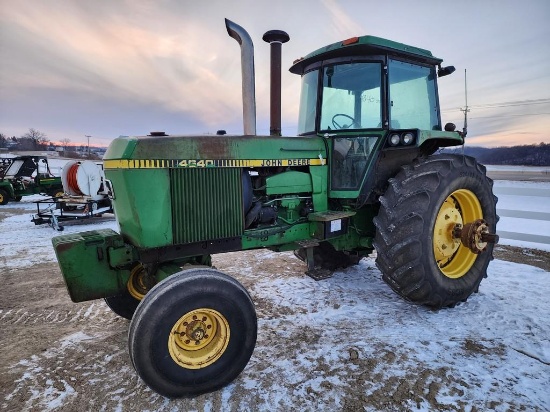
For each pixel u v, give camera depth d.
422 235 2.83
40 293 3.83
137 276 3.03
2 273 4.57
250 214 2.87
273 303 3.41
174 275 2.07
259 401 2.02
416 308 3.22
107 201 8.93
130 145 2.28
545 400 1.99
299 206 3.21
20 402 2.04
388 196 3.03
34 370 2.37
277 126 3.45
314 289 3.76
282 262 4.85
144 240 2.36
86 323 3.08
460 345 2.57
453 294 3.09
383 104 3.15
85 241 2.53
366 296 3.55
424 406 1.95
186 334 2.04
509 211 7.99
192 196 2.51
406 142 2.96
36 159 12.62
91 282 2.58
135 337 1.89
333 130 3.28
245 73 3.12
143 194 2.32
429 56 3.40
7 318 3.20
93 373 2.32
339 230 3.33
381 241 2.97
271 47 3.40
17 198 12.65
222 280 2.10
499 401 1.98
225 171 2.64
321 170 3.24
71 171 8.45
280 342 2.66
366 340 2.66
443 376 2.21
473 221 3.19
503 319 2.96
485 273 3.47
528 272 4.22
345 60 3.20
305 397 2.05
